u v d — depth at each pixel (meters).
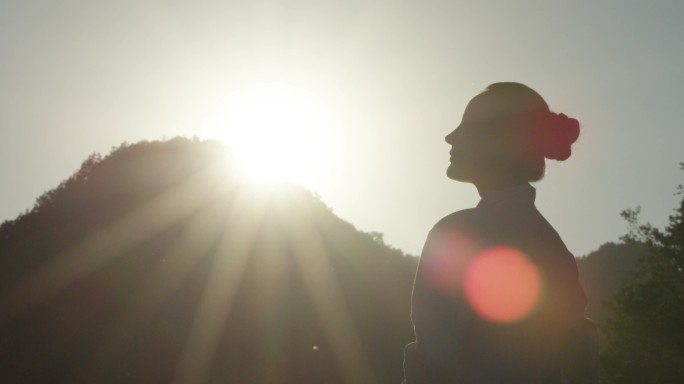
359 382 65.69
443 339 2.67
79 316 69.69
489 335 2.64
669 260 30.33
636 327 29.28
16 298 72.31
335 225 105.69
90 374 60.25
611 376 29.27
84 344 65.69
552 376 2.66
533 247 2.76
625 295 30.23
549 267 2.75
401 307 85.75
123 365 62.09
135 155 100.44
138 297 74.31
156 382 60.38
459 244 2.76
